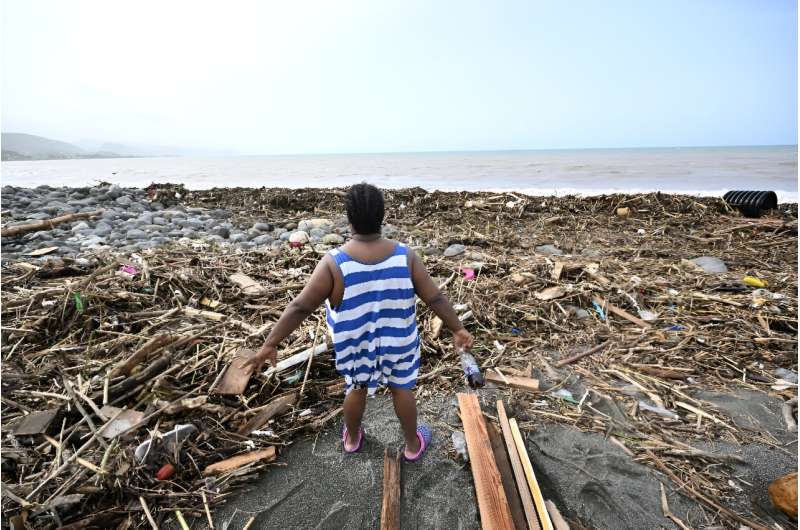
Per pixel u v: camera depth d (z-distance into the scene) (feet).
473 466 7.73
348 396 7.73
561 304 14.88
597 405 9.85
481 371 11.03
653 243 24.94
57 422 8.46
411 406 7.46
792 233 25.43
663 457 8.27
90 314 12.37
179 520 6.81
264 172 116.26
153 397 8.98
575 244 25.08
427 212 35.24
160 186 47.19
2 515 6.42
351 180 82.17
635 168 90.27
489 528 6.62
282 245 23.43
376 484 7.64
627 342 12.53
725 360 11.52
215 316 13.01
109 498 7.00
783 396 10.04
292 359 10.53
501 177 77.92
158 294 14.25
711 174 72.90
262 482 7.65
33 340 11.33
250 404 9.37
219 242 25.39
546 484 7.64
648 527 6.85
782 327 13.21
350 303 6.49
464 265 18.43
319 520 6.97
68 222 29.04
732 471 7.94
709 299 14.92
